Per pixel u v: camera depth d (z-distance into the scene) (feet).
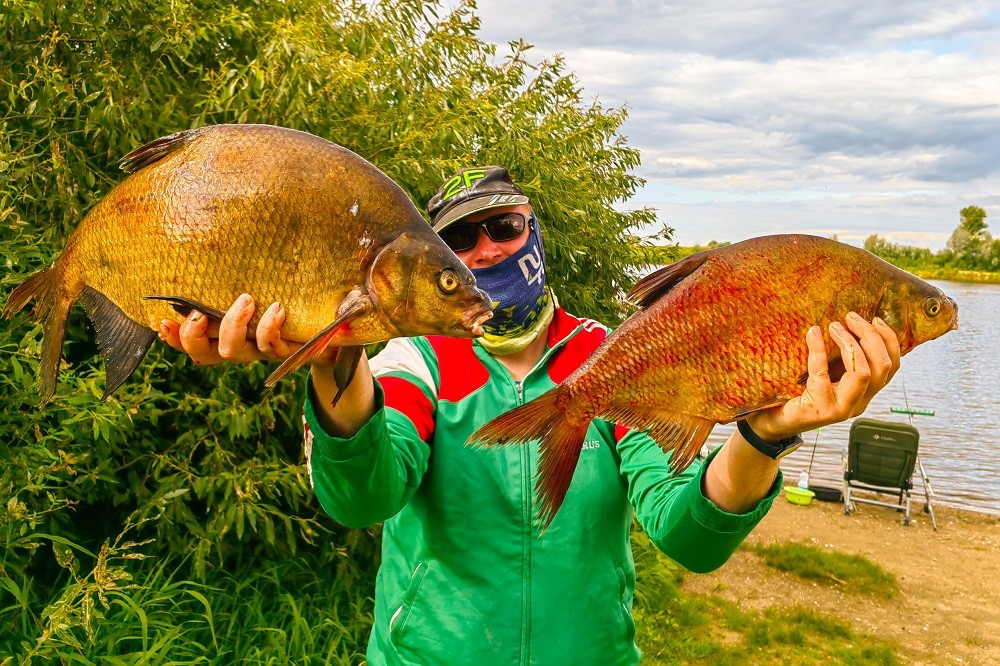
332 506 5.85
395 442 6.01
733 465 5.35
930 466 42.39
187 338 4.83
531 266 7.00
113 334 5.23
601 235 22.58
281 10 15.15
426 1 17.34
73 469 10.30
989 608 23.86
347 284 4.82
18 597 9.81
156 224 4.89
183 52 13.32
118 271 5.10
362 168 4.95
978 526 32.50
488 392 6.63
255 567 14.26
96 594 10.85
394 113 15.39
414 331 4.94
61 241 12.46
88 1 12.83
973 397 63.72
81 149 12.92
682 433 5.42
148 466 13.15
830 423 4.95
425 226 5.03
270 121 13.21
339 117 14.51
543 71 22.56
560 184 20.84
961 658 20.43
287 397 13.65
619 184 25.84
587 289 21.62
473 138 17.83
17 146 12.63
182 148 4.96
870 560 27.58
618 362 5.51
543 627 6.14
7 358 11.02
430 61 17.47
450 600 6.27
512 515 6.27
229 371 13.21
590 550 6.35
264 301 4.80
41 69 12.25
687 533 5.60
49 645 9.29
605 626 6.33
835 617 22.26
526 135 20.20
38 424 10.77
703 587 23.61
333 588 13.99
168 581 11.55
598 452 6.57
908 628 22.11
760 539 28.76
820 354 4.92
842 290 5.13
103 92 12.73
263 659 11.89
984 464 43.09
